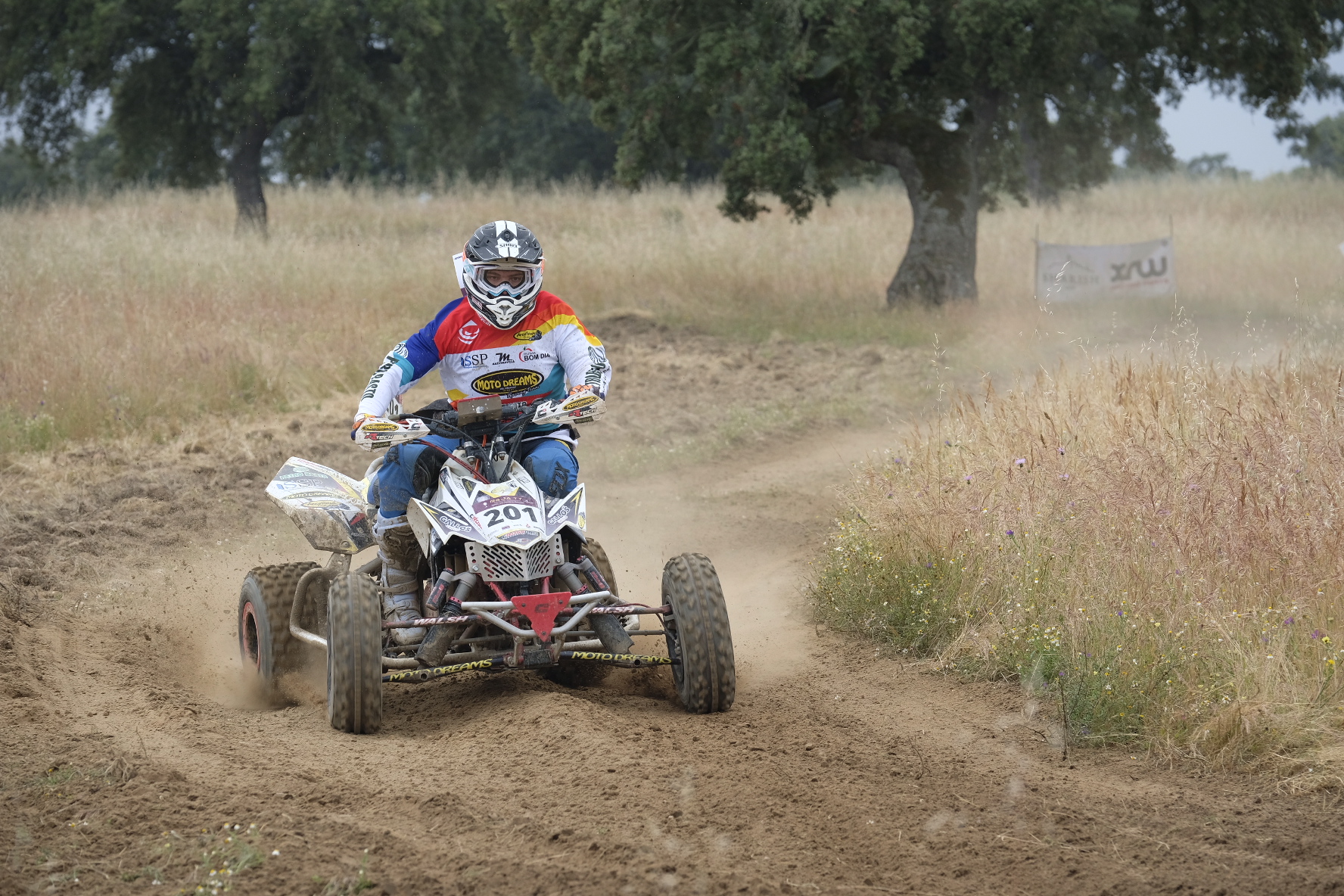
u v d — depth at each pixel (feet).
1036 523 65.67
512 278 55.36
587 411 53.78
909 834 39.58
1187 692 51.11
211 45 275.59
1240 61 195.93
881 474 80.84
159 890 34.83
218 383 129.18
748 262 232.53
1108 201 374.63
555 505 53.62
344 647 49.32
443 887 35.32
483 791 42.45
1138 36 199.11
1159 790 44.11
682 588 52.26
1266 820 41.19
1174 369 87.40
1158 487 65.10
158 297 163.22
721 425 129.29
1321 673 50.52
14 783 42.86
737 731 49.67
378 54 303.68
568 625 50.85
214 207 338.95
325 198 367.45
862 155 203.72
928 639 63.16
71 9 277.64
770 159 179.73
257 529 91.09
